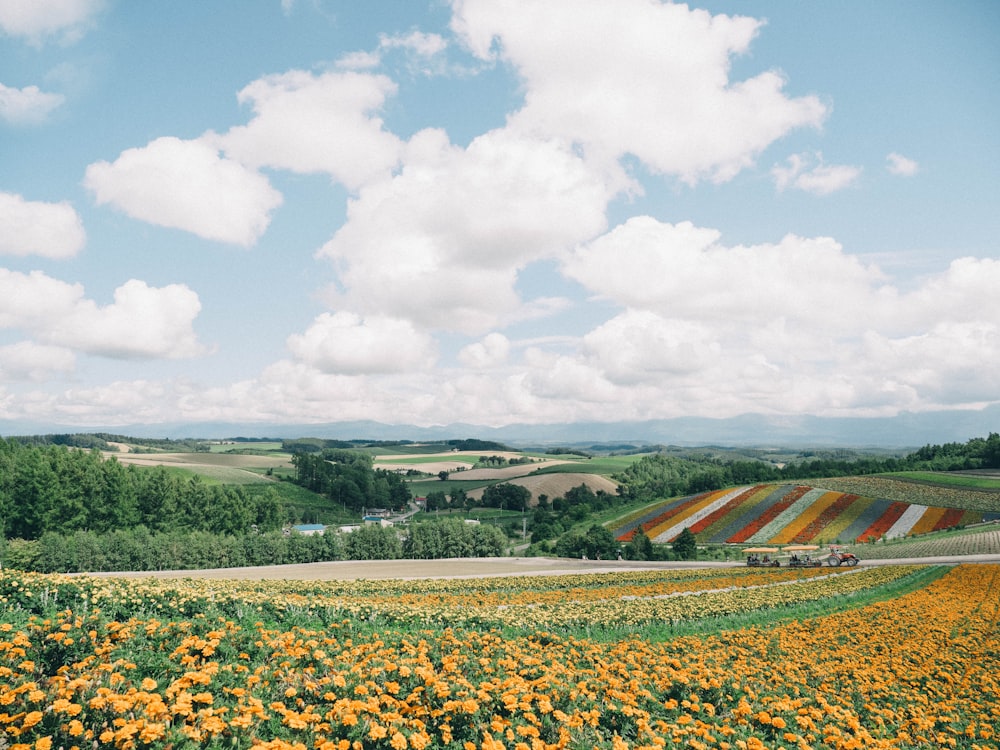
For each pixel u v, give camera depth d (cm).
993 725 1261
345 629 1373
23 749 591
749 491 10831
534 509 15162
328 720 777
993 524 7719
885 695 1341
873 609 2728
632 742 853
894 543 7469
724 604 2634
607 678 1077
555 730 850
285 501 13962
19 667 805
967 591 3491
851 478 11212
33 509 7981
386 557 9006
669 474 18075
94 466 8788
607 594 3341
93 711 700
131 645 993
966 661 1781
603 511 13025
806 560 5969
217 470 15675
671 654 1511
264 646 1033
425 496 17862
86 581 1382
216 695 824
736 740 919
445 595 3206
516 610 2025
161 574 5916
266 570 6481
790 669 1422
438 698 879
